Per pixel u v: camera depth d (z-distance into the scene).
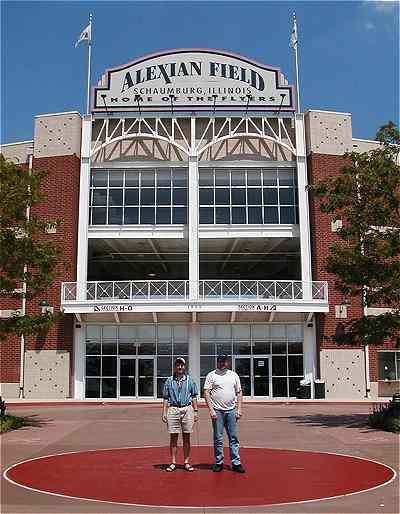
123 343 35.69
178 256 43.03
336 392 34.97
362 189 20.02
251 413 24.61
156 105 37.41
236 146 37.81
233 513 8.41
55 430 18.83
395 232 19.44
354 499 9.33
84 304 34.62
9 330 19.91
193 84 37.59
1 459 13.32
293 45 38.88
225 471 11.63
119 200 37.19
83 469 11.96
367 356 35.53
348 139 37.72
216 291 35.66
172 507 8.78
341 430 18.45
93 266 46.41
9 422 19.09
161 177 37.50
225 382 11.67
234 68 37.91
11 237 19.42
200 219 36.84
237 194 37.25
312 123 37.38
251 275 49.53
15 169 20.52
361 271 19.55
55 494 9.69
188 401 11.76
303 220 36.41
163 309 34.38
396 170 19.55
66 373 34.88
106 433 18.09
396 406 19.75
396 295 19.12
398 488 10.16
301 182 36.97
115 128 37.81
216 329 35.75
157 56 37.88
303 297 35.25
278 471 11.70
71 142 37.28
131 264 45.69
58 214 36.50
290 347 35.72
